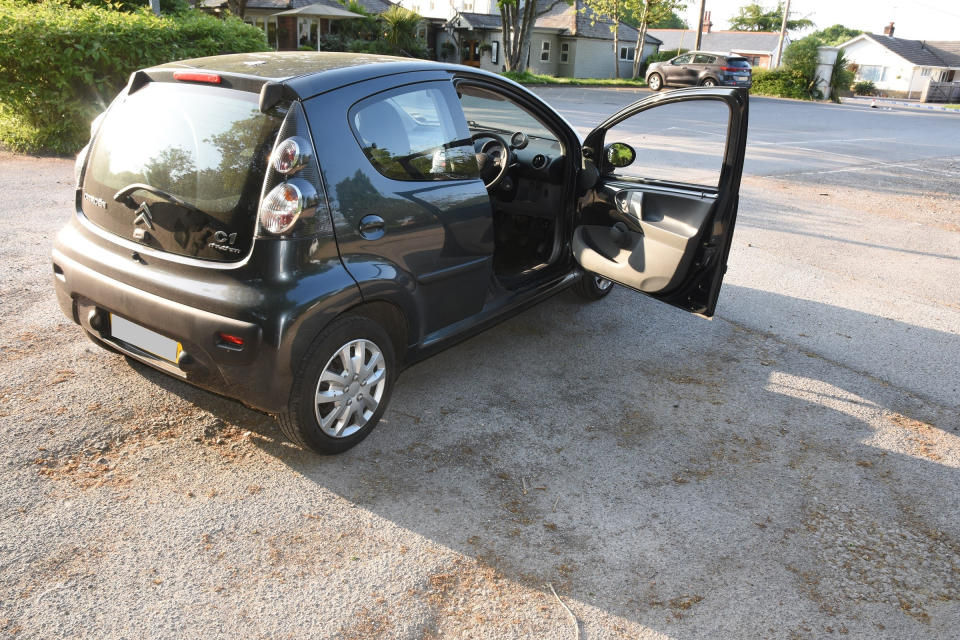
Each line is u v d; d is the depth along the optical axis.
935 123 26.20
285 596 2.37
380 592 2.42
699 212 3.63
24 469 2.87
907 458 3.50
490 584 2.49
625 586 2.53
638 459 3.33
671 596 2.50
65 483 2.82
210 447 3.14
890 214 9.23
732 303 5.55
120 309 2.88
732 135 3.43
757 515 2.98
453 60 42.62
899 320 5.37
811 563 2.72
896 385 4.28
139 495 2.80
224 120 2.73
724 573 2.63
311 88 2.72
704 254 3.66
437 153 3.27
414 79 3.22
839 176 12.14
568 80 33.31
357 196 2.83
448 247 3.33
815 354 4.67
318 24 33.91
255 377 2.67
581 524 2.84
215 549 2.55
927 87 61.81
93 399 3.42
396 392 3.79
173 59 9.87
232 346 2.63
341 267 2.79
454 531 2.74
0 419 3.18
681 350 4.61
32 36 8.62
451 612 2.36
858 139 18.55
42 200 6.91
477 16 41.00
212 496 2.83
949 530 2.97
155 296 2.76
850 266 6.77
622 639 2.30
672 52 45.97
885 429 3.77
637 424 3.65
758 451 3.48
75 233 3.14
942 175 12.97
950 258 7.26
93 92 9.50
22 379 3.54
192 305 2.67
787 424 3.76
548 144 4.50
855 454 3.51
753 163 13.06
